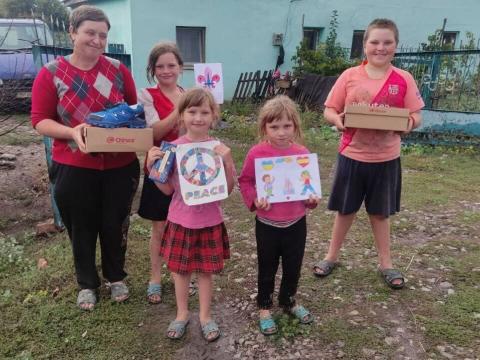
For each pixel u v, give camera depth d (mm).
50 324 2863
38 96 2688
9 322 2879
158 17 10734
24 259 3701
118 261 3123
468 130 7617
